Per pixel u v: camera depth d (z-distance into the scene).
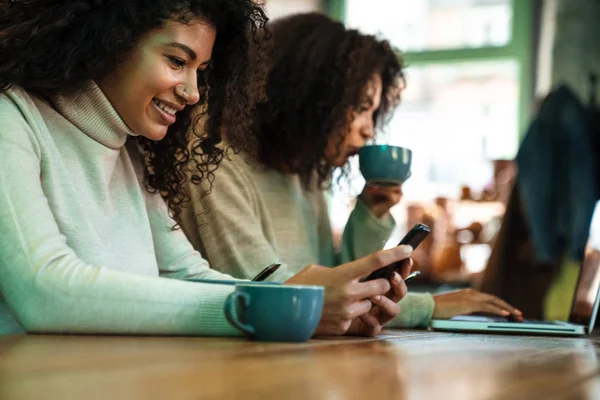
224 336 1.18
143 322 1.12
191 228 1.96
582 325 1.74
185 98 1.45
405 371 0.82
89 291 1.11
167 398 0.56
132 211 1.55
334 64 2.18
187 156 1.72
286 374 0.74
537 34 5.57
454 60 5.73
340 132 2.21
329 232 2.38
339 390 0.65
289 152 2.15
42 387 0.60
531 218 3.63
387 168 1.92
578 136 3.81
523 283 3.49
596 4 5.10
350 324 1.37
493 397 0.65
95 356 0.83
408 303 1.84
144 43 1.41
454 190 5.56
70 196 1.37
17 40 1.35
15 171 1.21
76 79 1.41
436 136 5.71
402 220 5.14
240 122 1.77
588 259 1.92
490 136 5.64
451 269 4.87
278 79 2.15
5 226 1.15
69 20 1.36
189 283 1.18
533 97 5.54
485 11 5.71
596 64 5.09
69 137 1.43
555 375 0.84
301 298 1.11
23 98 1.34
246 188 2.00
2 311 1.34
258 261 1.91
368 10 5.98
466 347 1.18
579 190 3.74
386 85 2.43
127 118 1.45
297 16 2.25
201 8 1.42
